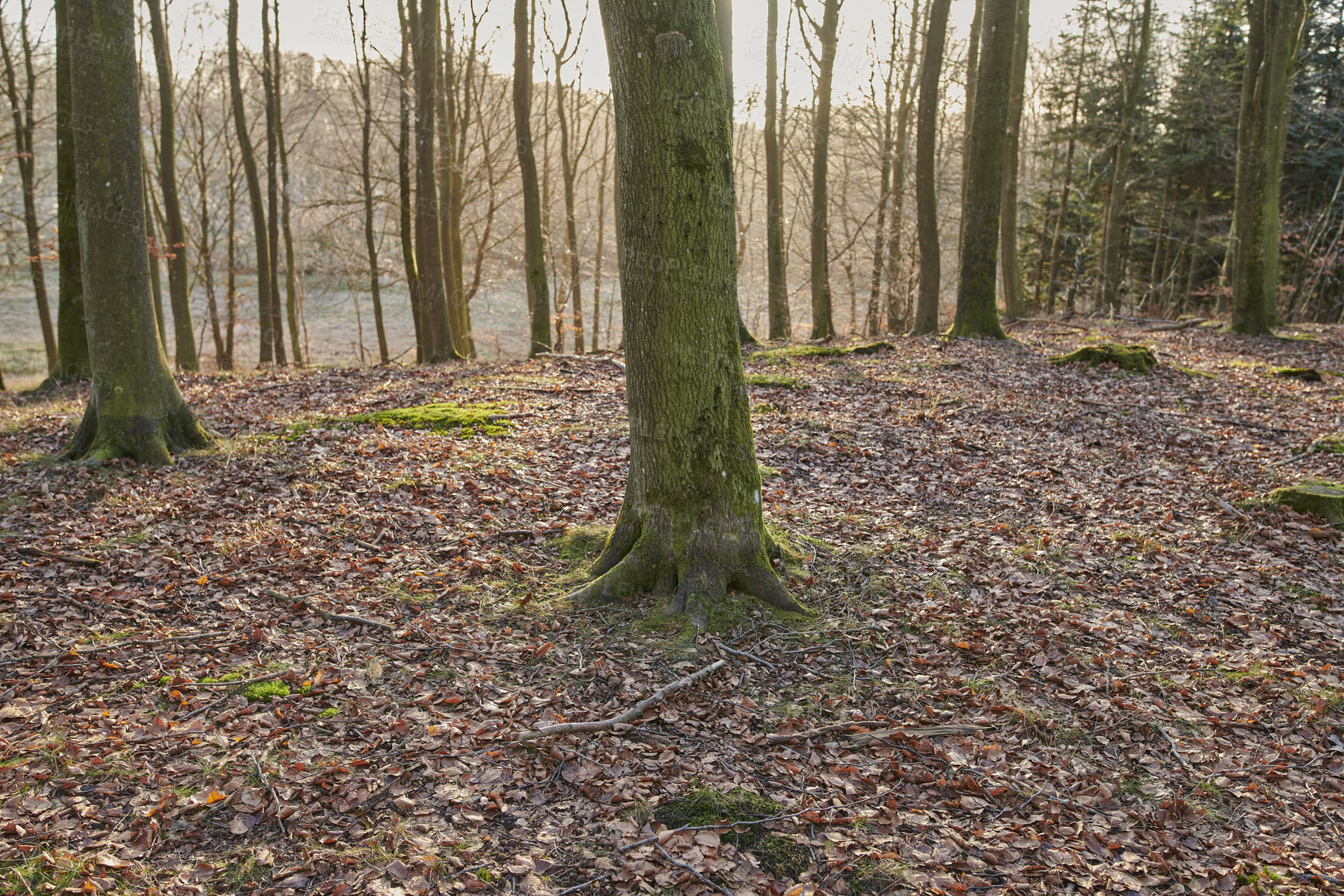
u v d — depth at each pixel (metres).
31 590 5.23
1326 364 14.54
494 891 3.11
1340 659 5.11
